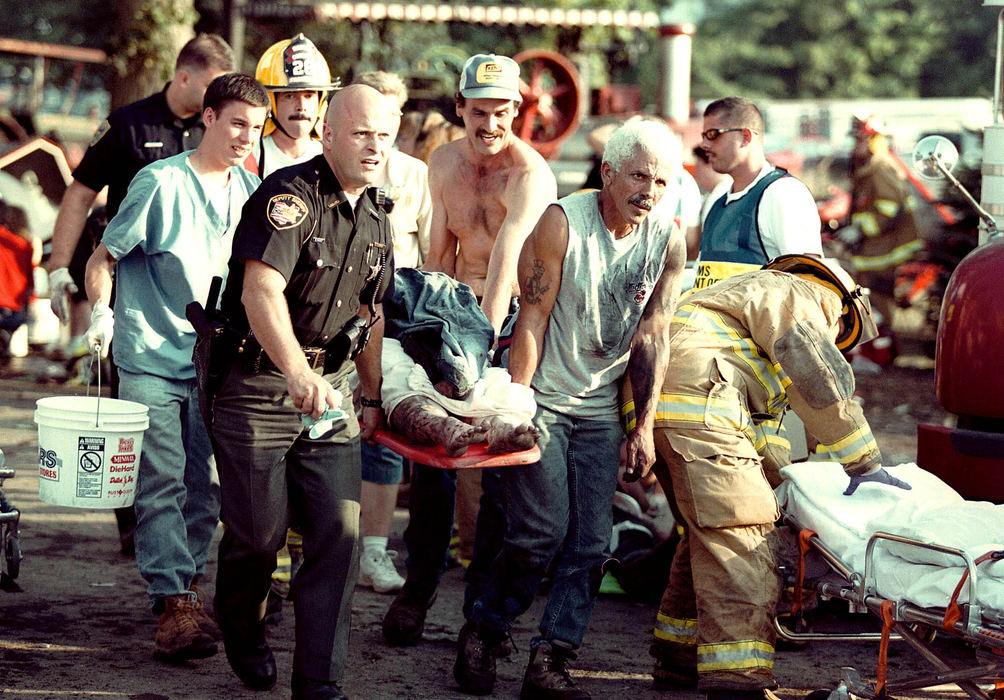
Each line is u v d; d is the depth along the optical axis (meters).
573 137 27.95
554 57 25.66
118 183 10.77
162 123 10.68
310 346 7.62
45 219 21.41
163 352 9.11
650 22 28.36
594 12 27.75
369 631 9.84
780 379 8.09
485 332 8.58
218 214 9.17
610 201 8.05
